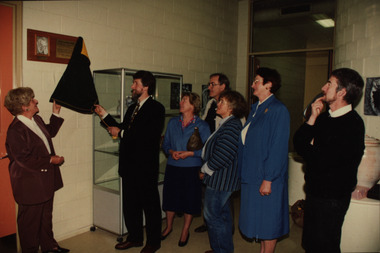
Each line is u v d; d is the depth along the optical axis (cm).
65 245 276
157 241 263
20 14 247
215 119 308
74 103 266
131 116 262
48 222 251
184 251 270
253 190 209
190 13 425
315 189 172
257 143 206
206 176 231
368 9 292
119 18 327
